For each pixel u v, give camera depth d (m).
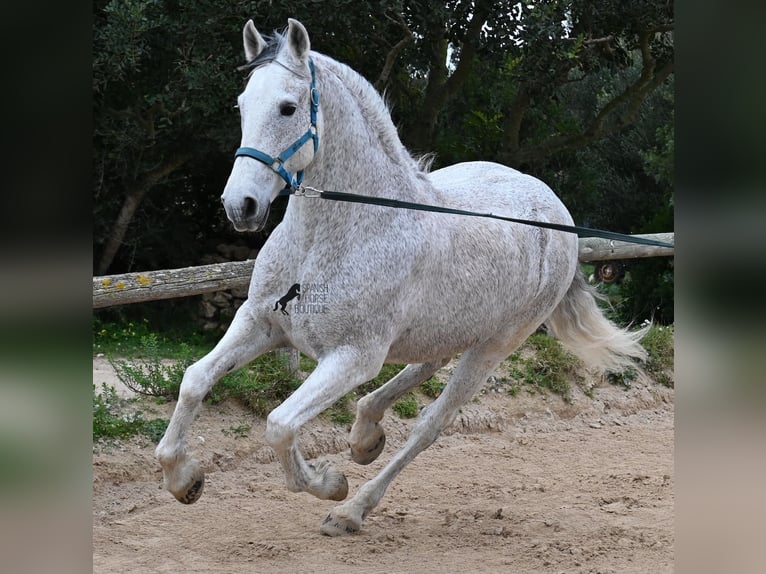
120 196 12.66
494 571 4.42
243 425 6.54
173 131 11.74
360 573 4.33
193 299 12.45
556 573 4.38
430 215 4.62
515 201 5.31
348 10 10.20
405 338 4.66
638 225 18.94
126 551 4.56
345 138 4.30
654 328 9.98
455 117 15.18
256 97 3.95
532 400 8.30
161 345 10.05
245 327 4.41
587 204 16.83
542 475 6.61
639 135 19.53
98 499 5.36
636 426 8.38
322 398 4.22
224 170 13.12
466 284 4.77
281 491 5.82
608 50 13.01
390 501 5.79
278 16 9.92
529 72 12.12
